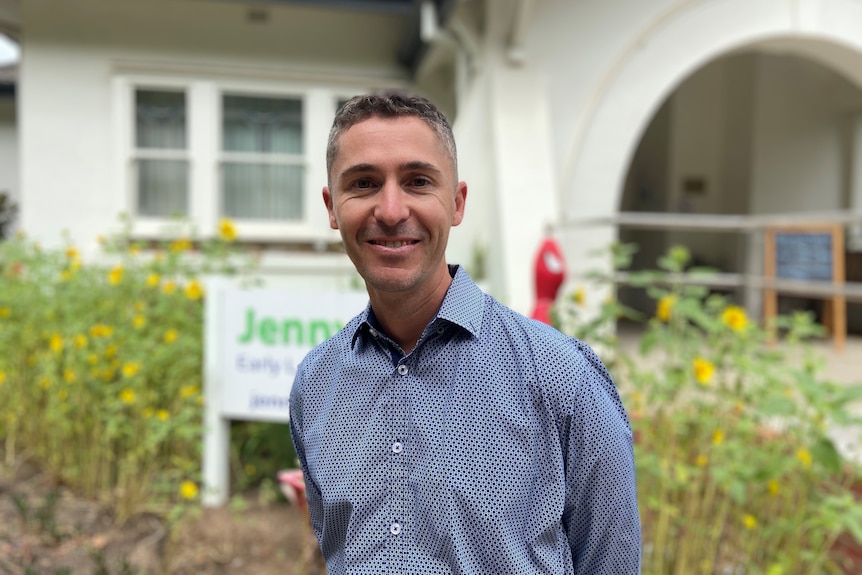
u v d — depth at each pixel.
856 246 6.74
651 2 5.07
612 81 5.05
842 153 7.19
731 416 2.55
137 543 2.82
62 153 5.41
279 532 2.99
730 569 2.54
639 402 2.68
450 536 0.98
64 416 3.21
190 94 5.62
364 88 5.96
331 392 1.16
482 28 4.92
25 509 2.82
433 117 1.02
